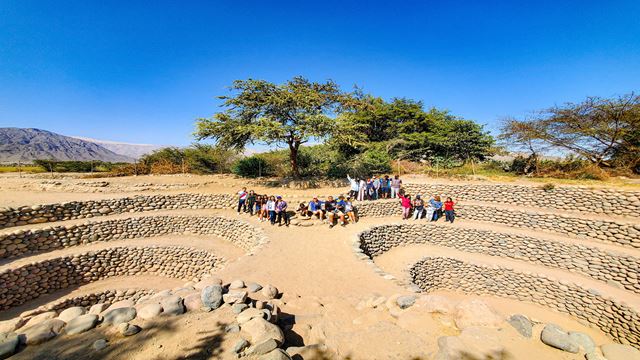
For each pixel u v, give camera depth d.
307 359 4.00
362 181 17.77
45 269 12.65
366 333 4.63
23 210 14.17
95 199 17.09
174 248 15.05
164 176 23.55
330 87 24.00
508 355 3.83
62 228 14.23
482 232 14.89
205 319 4.89
